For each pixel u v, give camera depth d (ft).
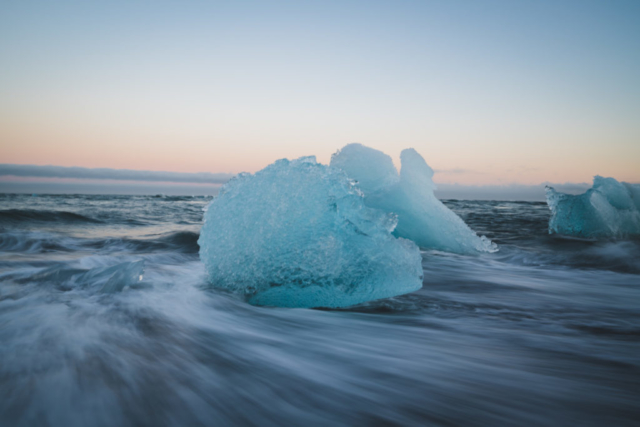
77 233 25.23
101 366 5.31
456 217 22.66
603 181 34.24
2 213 31.50
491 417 4.45
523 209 75.25
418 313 9.61
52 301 8.30
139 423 4.06
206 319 8.16
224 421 4.20
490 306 10.48
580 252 21.40
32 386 4.63
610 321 9.06
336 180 10.87
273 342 7.00
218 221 11.10
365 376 5.52
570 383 5.38
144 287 10.21
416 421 4.33
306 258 10.12
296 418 4.34
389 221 10.84
